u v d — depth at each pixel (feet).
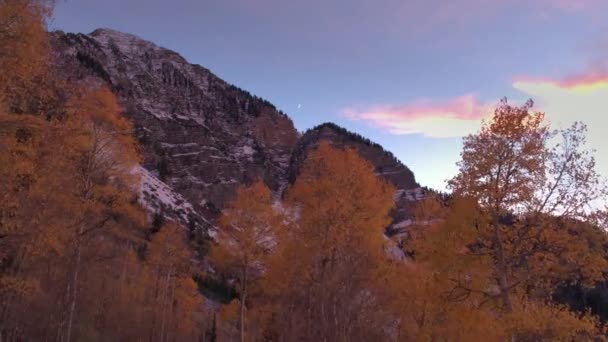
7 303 61.46
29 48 33.27
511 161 36.40
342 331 52.90
